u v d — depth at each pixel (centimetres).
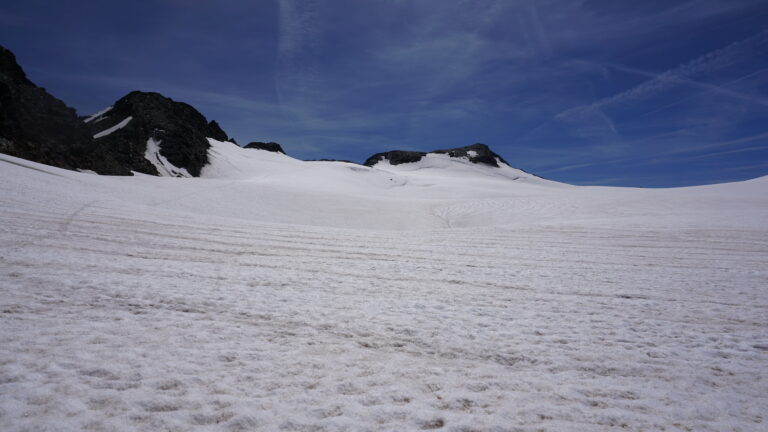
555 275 1030
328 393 359
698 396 383
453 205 4622
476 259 1287
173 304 613
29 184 2209
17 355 394
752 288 895
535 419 332
